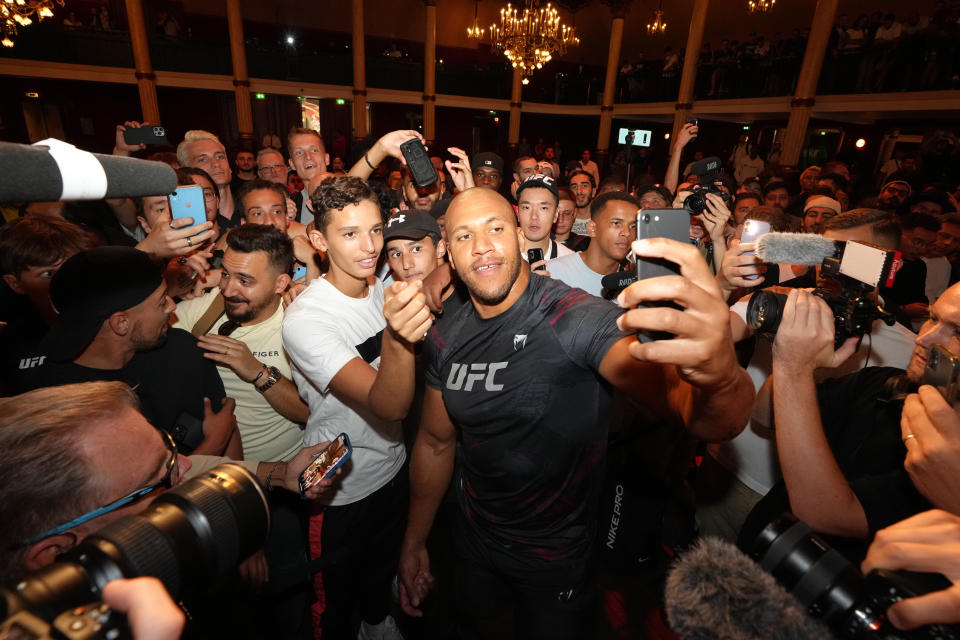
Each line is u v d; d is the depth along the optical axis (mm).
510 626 2229
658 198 4039
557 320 1346
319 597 2016
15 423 817
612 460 2145
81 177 551
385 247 2211
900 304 3234
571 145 20500
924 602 545
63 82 13945
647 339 728
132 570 655
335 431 1830
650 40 19109
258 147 16078
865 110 10617
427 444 1809
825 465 985
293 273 2635
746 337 1758
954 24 9195
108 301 1477
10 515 768
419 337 1160
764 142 15375
